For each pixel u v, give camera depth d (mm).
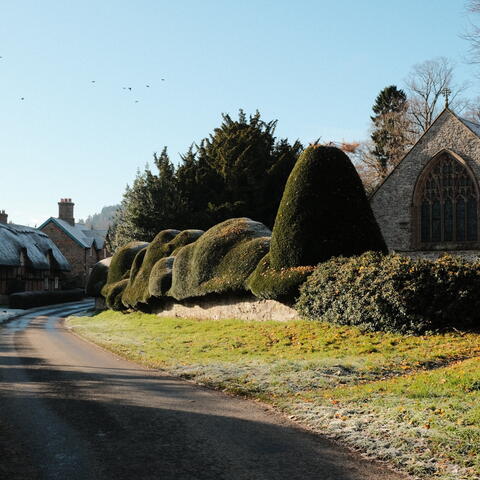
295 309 15359
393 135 48406
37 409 7020
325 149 16328
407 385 7637
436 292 11656
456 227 28500
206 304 20672
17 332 21438
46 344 16094
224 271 19078
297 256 15711
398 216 30047
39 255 51500
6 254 44406
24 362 11648
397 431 5703
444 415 6055
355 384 8172
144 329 19750
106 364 11281
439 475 4629
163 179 41000
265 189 38281
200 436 5789
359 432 5781
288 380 8492
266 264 16656
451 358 9516
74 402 7426
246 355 11594
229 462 4988
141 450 5320
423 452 5133
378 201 30719
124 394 7949
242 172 37812
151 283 24859
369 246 16000
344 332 12570
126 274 33750
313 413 6594
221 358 11375
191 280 20766
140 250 32094
